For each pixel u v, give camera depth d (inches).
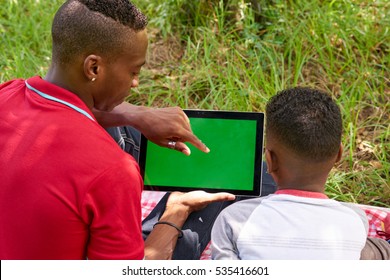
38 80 71.5
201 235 98.1
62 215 66.3
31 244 67.7
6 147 68.8
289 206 74.6
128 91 75.4
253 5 163.8
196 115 95.6
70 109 69.4
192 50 160.2
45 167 66.6
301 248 73.0
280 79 154.8
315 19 159.9
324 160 75.9
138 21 71.7
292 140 75.3
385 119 143.6
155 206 104.7
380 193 127.0
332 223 73.8
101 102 74.8
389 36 159.2
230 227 76.2
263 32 163.8
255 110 143.6
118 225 67.7
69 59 70.7
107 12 69.9
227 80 148.9
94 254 69.4
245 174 95.3
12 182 67.4
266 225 74.4
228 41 159.9
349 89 149.8
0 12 179.2
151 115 92.9
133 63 72.7
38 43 169.8
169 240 92.7
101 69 71.2
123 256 69.2
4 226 68.2
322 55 152.6
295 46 155.3
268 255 73.4
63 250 68.1
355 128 136.1
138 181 69.4
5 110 71.4
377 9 167.2
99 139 68.0
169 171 96.7
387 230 101.0
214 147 95.5
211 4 165.6
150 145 96.7
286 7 164.1
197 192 96.6
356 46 158.9
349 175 131.6
